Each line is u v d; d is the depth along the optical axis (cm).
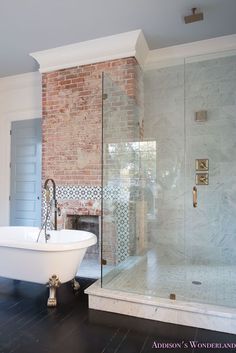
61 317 220
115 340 188
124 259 319
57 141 384
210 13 292
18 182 462
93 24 313
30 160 454
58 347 180
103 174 302
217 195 353
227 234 348
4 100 479
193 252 360
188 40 349
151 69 383
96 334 195
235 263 340
